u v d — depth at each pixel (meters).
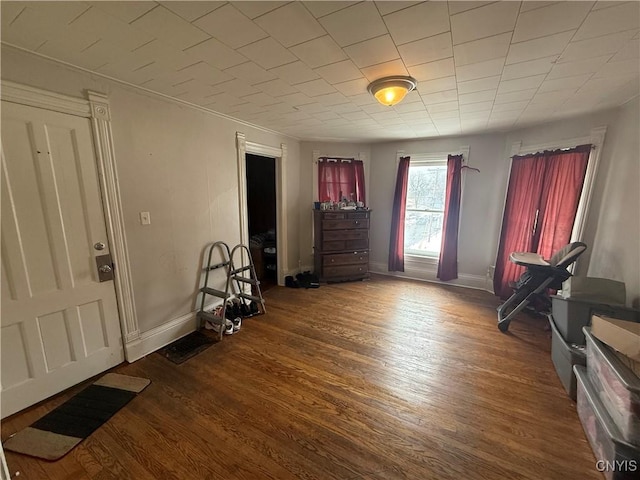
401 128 3.65
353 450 1.58
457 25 1.41
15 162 1.68
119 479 1.42
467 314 3.35
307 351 2.57
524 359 2.43
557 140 3.17
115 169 2.15
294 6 1.26
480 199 4.09
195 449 1.58
